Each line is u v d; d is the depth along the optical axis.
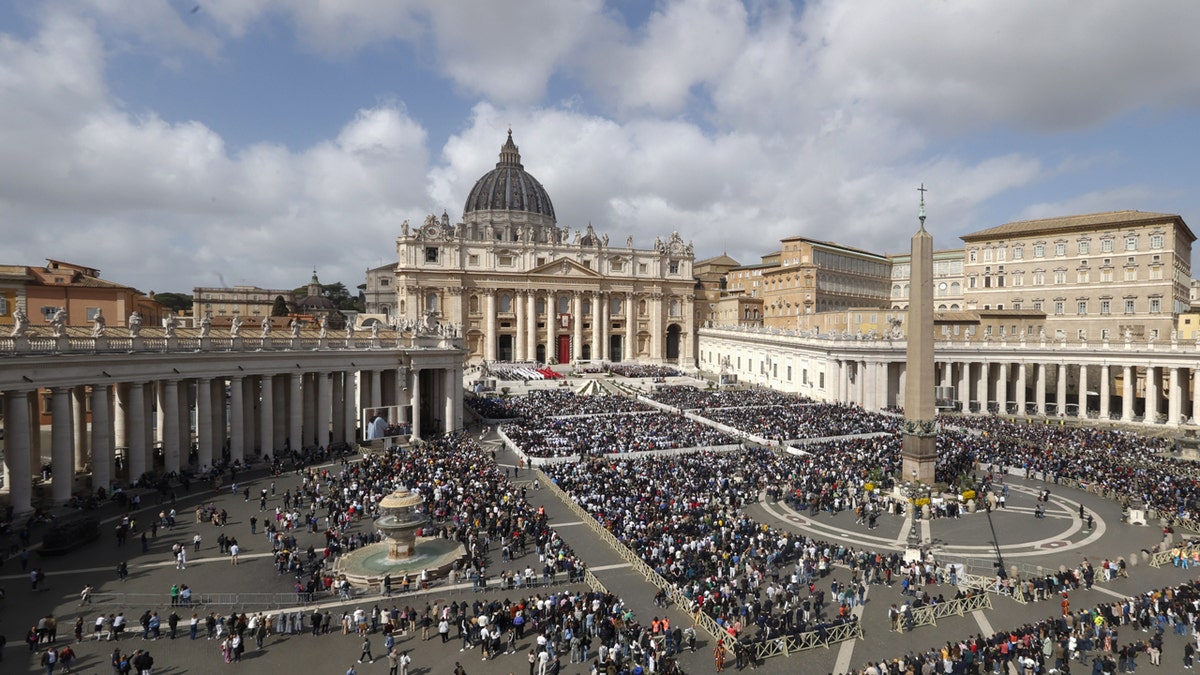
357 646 24.45
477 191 152.88
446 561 31.11
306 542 33.97
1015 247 100.44
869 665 22.14
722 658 23.25
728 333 115.00
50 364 36.31
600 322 127.25
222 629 25.05
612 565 31.72
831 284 126.94
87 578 29.45
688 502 39.34
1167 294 85.75
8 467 35.31
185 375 44.84
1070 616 25.58
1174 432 68.19
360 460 51.84
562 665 23.28
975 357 81.31
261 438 51.12
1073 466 48.25
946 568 30.94
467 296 118.88
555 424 64.31
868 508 40.00
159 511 38.38
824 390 84.00
